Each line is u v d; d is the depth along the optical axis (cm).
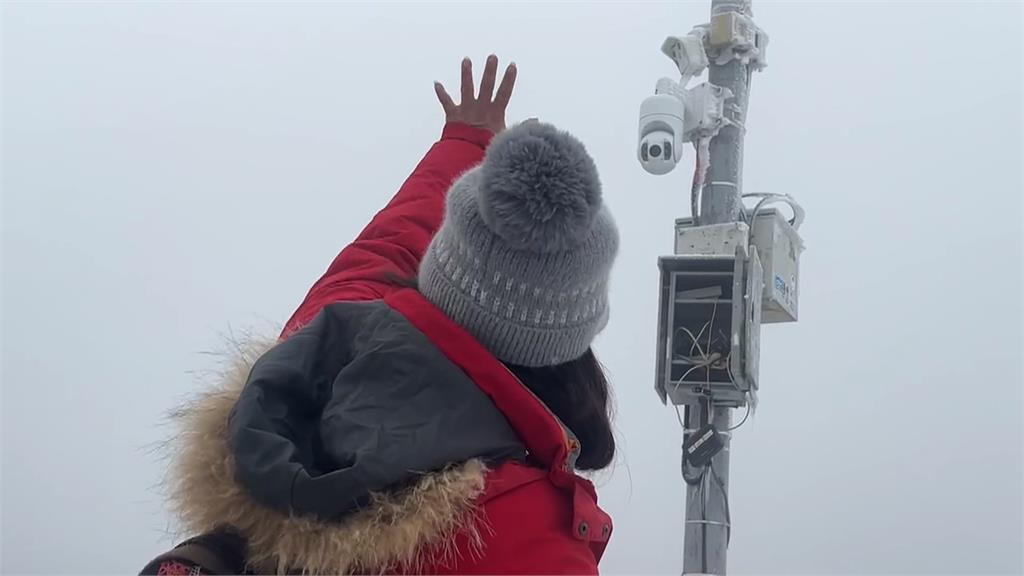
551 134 164
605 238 169
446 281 172
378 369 163
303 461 159
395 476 153
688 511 510
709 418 510
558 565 159
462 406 163
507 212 159
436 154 250
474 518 157
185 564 159
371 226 237
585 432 189
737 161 536
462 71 255
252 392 161
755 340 504
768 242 538
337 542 151
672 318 509
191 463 165
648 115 518
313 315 206
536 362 174
